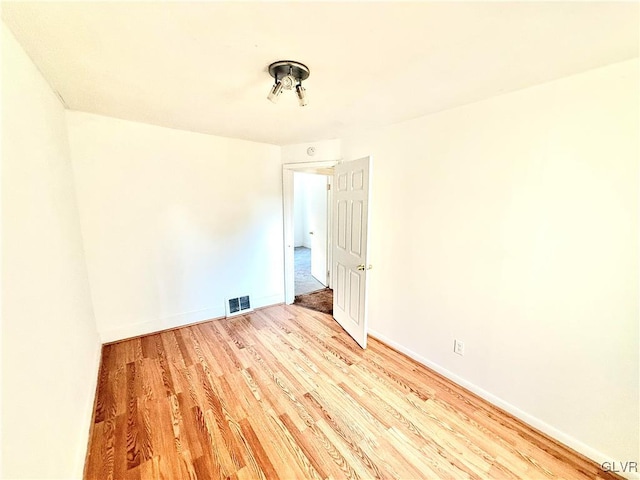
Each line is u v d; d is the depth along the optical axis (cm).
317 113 217
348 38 115
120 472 143
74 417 148
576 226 150
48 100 164
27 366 102
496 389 191
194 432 168
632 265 135
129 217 263
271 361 243
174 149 278
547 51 123
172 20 104
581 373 154
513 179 171
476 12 97
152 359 244
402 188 243
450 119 202
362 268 257
